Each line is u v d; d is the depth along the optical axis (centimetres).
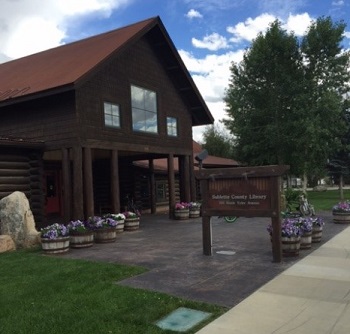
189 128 1772
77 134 1173
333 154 2870
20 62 1695
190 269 703
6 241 949
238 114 3206
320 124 2842
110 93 1314
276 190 753
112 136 1311
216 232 1165
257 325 447
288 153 2952
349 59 3039
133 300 530
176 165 2303
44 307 514
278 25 3006
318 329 433
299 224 867
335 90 3031
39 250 943
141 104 1476
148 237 1115
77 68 1208
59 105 1209
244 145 3172
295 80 2969
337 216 1297
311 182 5391
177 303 517
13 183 1205
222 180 809
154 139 1528
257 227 1252
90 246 965
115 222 1066
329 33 2966
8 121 1314
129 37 1357
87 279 643
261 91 3053
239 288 582
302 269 686
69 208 1201
